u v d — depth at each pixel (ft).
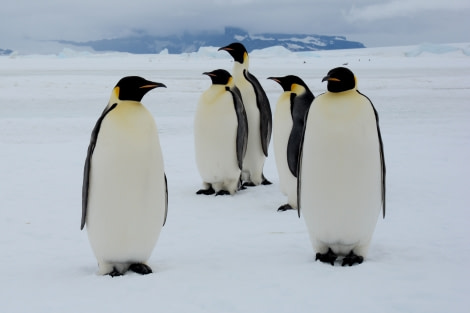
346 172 15.97
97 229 15.72
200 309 12.76
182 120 61.82
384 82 116.98
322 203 16.48
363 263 16.66
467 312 12.25
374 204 16.55
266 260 17.47
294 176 26.07
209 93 29.68
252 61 266.36
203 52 342.23
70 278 15.97
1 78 120.47
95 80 118.32
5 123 57.62
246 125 30.63
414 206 25.61
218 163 29.84
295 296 13.53
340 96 16.08
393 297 13.30
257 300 13.30
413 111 70.03
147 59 330.75
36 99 83.71
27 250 20.11
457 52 370.73
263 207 27.30
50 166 37.70
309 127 16.43
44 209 26.61
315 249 17.72
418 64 247.50
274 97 87.86
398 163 37.37
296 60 290.15
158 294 13.89
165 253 18.97
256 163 32.94
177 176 35.45
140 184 15.29
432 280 14.64
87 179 15.53
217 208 27.04
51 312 12.71
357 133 15.78
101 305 13.12
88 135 52.13
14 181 32.91
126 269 16.74
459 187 29.66
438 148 43.14
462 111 69.77
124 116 15.24
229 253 18.66
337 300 13.16
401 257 17.31
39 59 329.72
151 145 15.38
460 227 21.49
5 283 15.42
